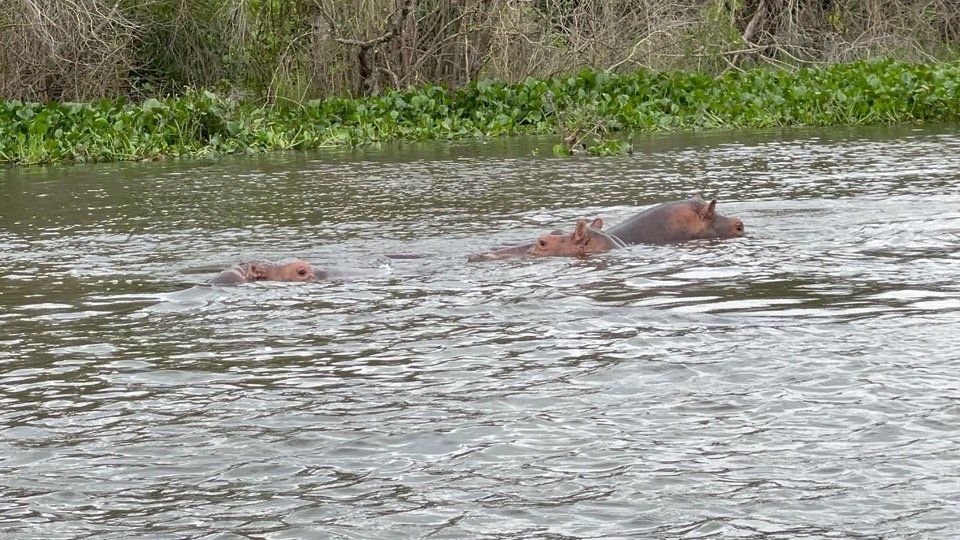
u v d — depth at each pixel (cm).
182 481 852
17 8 4456
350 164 3241
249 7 4803
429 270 1638
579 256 1711
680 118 4138
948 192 2245
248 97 4759
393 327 1296
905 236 1773
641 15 5109
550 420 962
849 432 909
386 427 957
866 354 1115
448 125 4053
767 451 877
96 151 3569
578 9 5044
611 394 1026
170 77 5009
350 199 2467
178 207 2414
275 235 2002
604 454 883
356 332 1278
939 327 1209
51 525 779
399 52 4803
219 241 1950
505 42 4788
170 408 1022
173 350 1220
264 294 1494
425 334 1259
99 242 1966
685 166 2911
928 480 813
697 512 775
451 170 3000
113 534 762
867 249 1686
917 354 1109
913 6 5766
